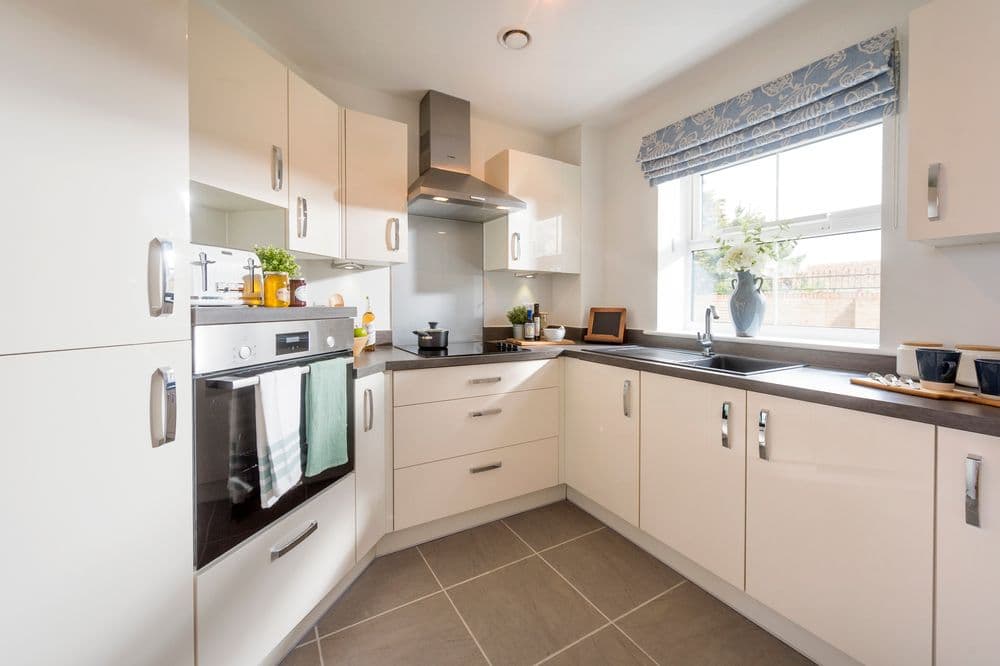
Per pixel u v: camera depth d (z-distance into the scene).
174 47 0.96
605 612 1.58
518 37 1.99
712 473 1.63
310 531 1.42
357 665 1.34
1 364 0.68
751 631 1.49
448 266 2.85
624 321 2.84
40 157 0.72
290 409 1.31
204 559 1.05
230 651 1.13
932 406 1.08
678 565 1.84
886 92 1.64
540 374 2.38
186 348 1.00
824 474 1.28
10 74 0.68
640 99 2.59
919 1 1.56
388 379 1.93
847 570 1.23
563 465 2.49
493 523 2.28
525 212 2.71
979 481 0.98
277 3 1.76
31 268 0.71
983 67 1.14
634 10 1.81
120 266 0.85
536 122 2.90
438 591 1.70
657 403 1.87
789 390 1.37
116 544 0.85
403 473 1.97
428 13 1.83
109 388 0.83
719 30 1.94
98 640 0.82
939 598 1.05
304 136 1.85
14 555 0.70
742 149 2.19
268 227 1.84
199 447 1.03
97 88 0.81
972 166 1.16
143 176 0.89
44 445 0.73
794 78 1.90
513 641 1.44
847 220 1.88
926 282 1.54
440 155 2.53
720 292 2.54
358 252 2.11
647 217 2.73
